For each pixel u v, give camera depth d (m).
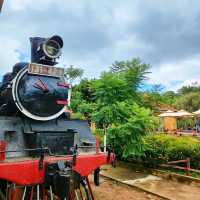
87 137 5.76
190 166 9.36
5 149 4.52
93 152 5.46
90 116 10.36
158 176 8.62
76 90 14.36
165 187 7.31
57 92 5.49
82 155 5.02
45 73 5.36
